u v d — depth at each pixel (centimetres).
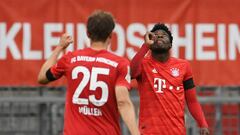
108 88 1767
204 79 3375
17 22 3338
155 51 2300
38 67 3341
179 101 2292
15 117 3769
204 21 3375
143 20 3353
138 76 2302
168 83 2291
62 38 1873
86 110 1777
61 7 3344
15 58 3331
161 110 2280
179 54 3369
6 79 3328
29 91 3659
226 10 3384
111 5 3350
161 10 3356
